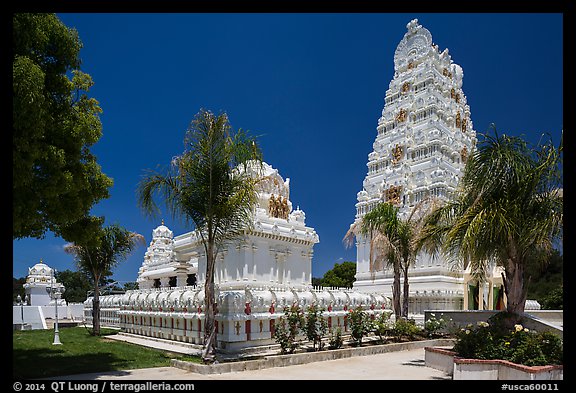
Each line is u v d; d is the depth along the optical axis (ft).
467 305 151.74
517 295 65.77
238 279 112.98
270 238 119.03
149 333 104.53
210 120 69.15
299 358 70.74
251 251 114.32
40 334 124.67
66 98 61.72
